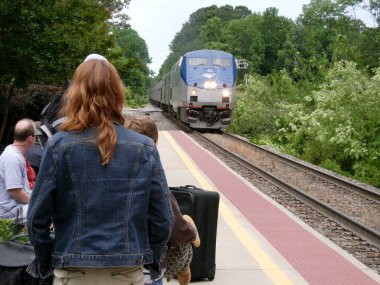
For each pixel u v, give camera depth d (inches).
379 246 383.9
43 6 565.6
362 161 932.6
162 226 123.9
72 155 118.1
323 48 3309.5
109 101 122.0
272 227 372.8
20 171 247.0
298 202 521.3
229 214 402.3
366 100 981.2
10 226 195.5
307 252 316.5
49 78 650.8
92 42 694.5
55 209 120.9
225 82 1189.1
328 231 422.6
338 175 732.0
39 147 279.7
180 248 166.6
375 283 267.6
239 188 512.7
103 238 116.5
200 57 1206.3
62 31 578.9
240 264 286.8
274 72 1504.7
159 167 123.5
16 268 165.9
